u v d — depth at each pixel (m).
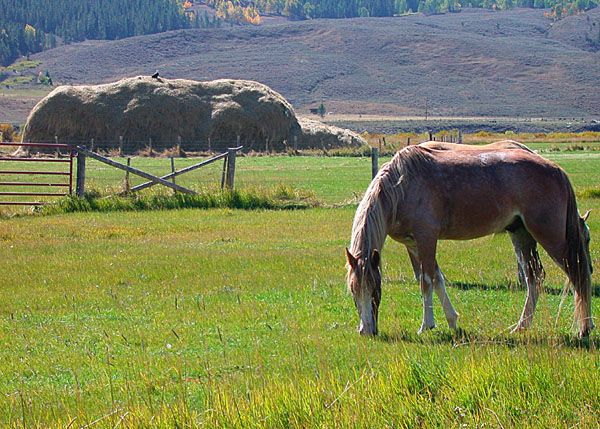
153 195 27.08
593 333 10.97
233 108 69.06
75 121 67.88
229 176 28.64
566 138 83.00
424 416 7.34
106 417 7.52
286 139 69.62
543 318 11.29
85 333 11.45
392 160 11.21
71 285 14.85
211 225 22.80
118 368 9.67
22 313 12.77
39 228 22.27
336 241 19.92
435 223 11.11
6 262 17.19
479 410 7.39
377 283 10.55
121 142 61.09
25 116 197.00
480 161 11.39
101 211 25.98
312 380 8.14
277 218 24.27
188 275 15.63
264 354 10.02
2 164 46.88
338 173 41.12
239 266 16.42
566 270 11.28
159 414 7.44
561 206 11.36
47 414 7.86
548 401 7.45
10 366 9.93
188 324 11.83
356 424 7.15
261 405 7.51
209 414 7.46
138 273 15.83
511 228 11.78
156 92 69.50
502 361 8.28
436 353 9.09
